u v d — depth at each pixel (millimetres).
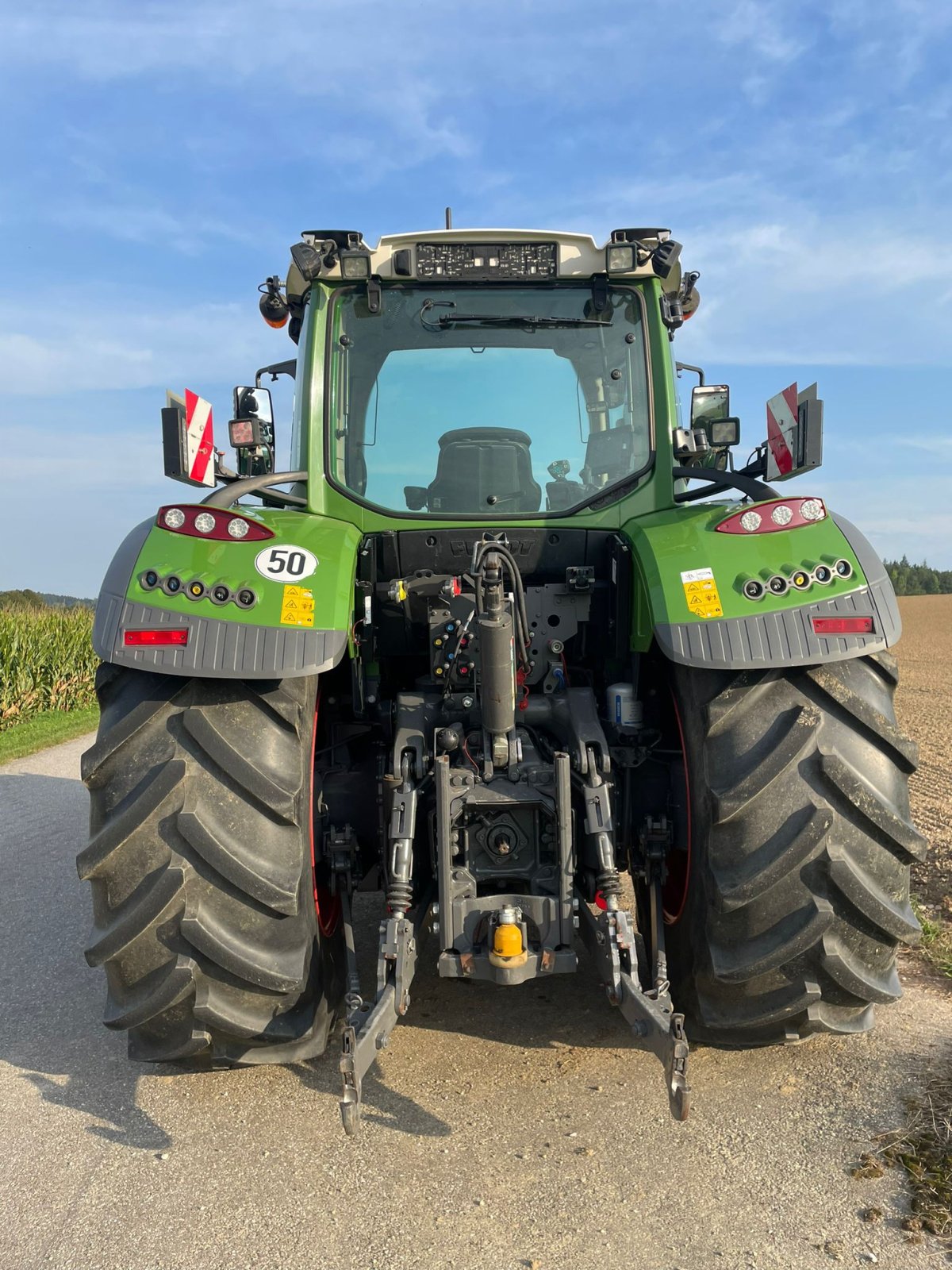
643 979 3361
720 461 3713
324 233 3387
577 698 3002
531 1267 2031
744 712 2609
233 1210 2256
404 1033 3156
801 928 2494
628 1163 2389
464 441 3371
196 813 2492
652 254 3289
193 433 2771
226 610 2582
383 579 3301
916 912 4051
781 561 2654
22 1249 2141
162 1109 2736
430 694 3078
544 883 2668
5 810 7266
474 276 3369
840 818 2525
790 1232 2111
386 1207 2246
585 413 3387
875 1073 2766
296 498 3293
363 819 3139
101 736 2590
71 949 4125
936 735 10523
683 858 3014
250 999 2566
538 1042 3074
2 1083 2914
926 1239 2072
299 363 3549
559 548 3287
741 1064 2863
